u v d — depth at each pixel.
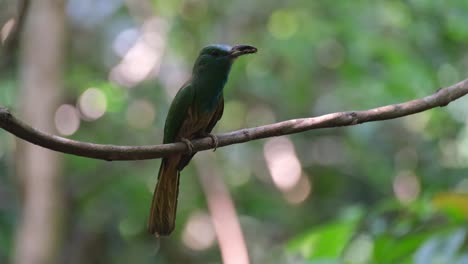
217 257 18.27
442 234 6.62
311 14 15.68
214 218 14.44
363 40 14.64
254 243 17.38
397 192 17.17
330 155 18.66
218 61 6.29
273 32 16.03
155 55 16.36
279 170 18.39
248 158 18.27
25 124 4.45
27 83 12.89
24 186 12.41
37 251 12.02
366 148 16.45
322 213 17.80
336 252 7.32
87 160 15.89
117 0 16.78
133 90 16.36
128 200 16.70
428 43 15.20
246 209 17.58
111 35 16.89
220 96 6.48
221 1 16.59
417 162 17.09
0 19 9.61
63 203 12.66
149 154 4.95
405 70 14.26
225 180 16.94
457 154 16.45
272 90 16.47
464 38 14.70
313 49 15.59
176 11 16.30
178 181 5.86
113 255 17.55
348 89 15.22
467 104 15.80
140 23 16.70
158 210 5.88
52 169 12.43
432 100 5.38
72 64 16.45
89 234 17.23
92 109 16.62
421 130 17.42
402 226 7.14
